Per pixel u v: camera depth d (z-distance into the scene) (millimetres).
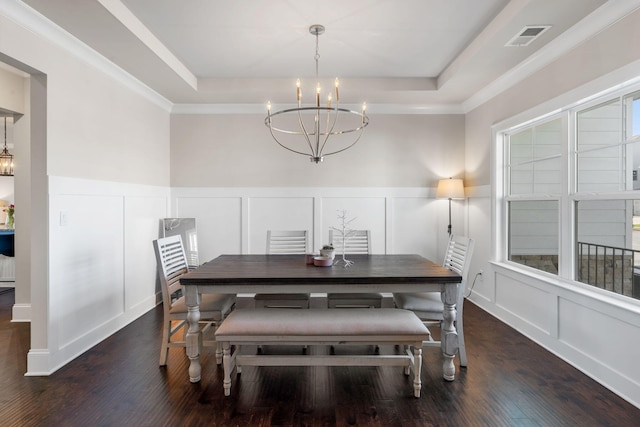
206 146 4418
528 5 2193
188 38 2928
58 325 2555
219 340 2146
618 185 2346
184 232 4285
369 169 4457
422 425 1915
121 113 3367
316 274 2398
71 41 2602
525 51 2859
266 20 2639
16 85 3416
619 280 2352
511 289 3389
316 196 4445
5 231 4570
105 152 3123
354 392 2242
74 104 2723
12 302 4234
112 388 2277
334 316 2266
